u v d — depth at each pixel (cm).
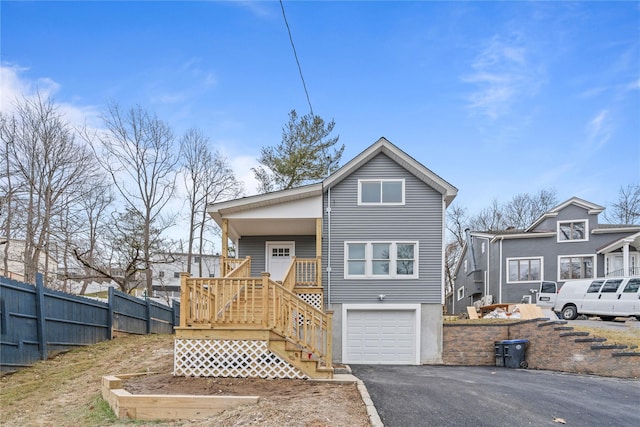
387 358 1647
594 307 2184
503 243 3106
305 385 880
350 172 1711
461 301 4050
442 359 1620
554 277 2941
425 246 1683
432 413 702
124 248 2842
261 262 1883
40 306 1161
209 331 977
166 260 3053
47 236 2556
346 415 646
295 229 1822
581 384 1024
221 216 1659
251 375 957
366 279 1673
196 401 715
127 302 1686
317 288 1630
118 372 1039
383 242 1686
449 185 1670
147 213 3106
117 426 669
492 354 1599
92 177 3175
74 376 1021
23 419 732
